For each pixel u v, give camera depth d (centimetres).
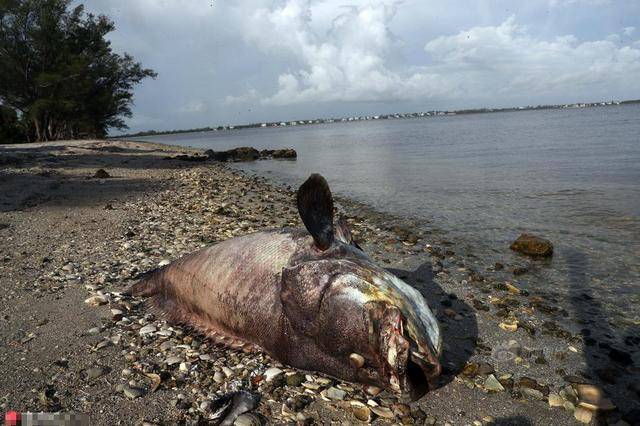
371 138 2153
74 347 157
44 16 1252
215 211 392
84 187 512
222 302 160
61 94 1319
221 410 124
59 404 128
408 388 122
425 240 306
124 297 199
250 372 144
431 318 131
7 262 244
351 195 523
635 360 153
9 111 1405
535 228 323
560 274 234
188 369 144
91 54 1441
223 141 3020
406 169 757
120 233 309
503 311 186
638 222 321
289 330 140
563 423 123
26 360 149
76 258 253
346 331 126
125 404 128
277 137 3144
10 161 667
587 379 142
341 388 135
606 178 521
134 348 157
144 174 660
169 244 283
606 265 243
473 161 819
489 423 123
